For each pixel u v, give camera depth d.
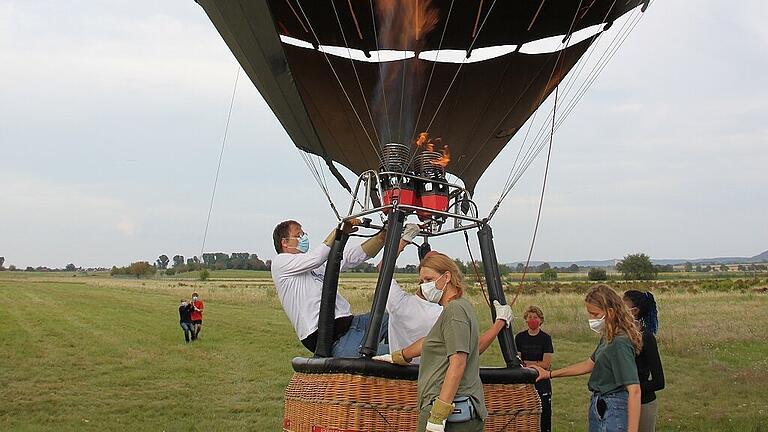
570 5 5.00
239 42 4.76
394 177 4.05
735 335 16.44
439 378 3.18
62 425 7.79
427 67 5.42
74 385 10.63
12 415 8.34
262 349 15.66
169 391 10.10
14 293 49.72
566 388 10.12
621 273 78.56
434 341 3.22
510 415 3.75
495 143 5.93
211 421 8.05
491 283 4.02
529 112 5.83
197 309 17.53
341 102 5.46
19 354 14.66
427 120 5.59
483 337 3.83
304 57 5.27
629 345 3.99
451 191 4.28
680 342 15.19
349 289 44.72
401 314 3.87
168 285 72.88
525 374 3.83
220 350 15.44
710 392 9.56
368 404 3.49
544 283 54.62
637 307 4.53
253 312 29.08
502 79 5.53
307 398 3.68
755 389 9.76
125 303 36.34
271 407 8.87
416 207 3.92
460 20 5.11
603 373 4.06
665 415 8.10
